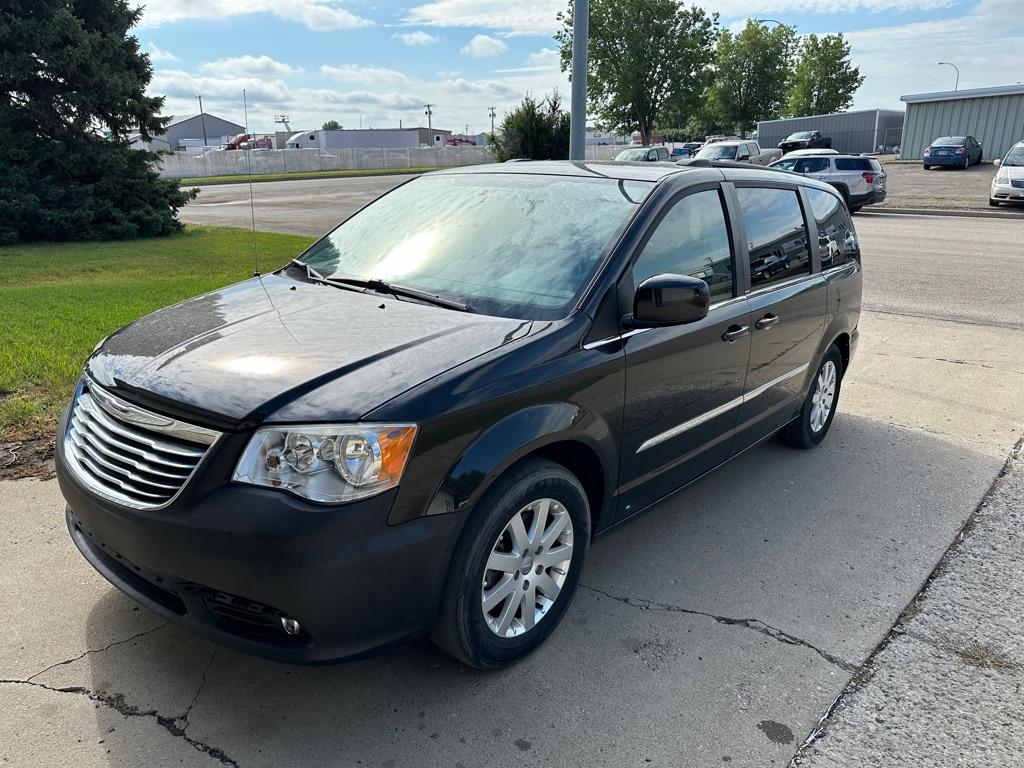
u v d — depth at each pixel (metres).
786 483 4.68
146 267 12.26
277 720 2.63
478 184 4.02
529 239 3.46
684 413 3.55
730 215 3.95
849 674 2.96
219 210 24.17
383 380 2.53
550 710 2.72
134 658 2.90
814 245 4.75
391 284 3.44
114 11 16.67
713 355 3.66
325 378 2.53
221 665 2.89
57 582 3.34
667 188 3.56
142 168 17.06
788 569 3.71
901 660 3.04
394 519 2.40
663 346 3.30
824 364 5.07
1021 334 8.22
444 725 2.63
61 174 16.28
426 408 2.46
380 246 3.82
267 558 2.29
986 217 20.55
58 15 15.28
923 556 3.85
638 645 3.10
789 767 2.50
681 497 4.48
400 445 2.39
